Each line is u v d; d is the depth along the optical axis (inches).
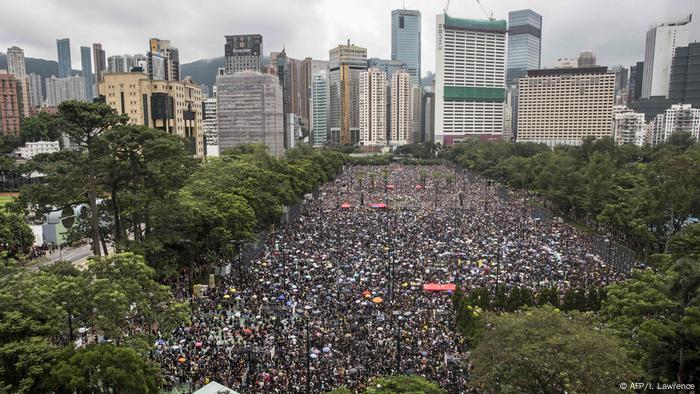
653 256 2992.1
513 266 3358.8
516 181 7657.5
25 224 3740.2
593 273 3223.4
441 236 4259.4
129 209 2947.8
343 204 6323.8
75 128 2603.3
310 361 2052.2
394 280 3063.5
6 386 1366.9
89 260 1918.1
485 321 1852.9
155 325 2338.8
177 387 1915.6
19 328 1459.2
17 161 7411.4
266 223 4608.8
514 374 1465.3
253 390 1830.7
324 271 3260.3
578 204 5374.0
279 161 6560.0
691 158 3924.7
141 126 2861.7
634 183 5103.3
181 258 3107.8
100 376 1453.0
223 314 2561.5
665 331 1635.1
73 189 2598.4
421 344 2228.1
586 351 1406.3
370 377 1892.2
